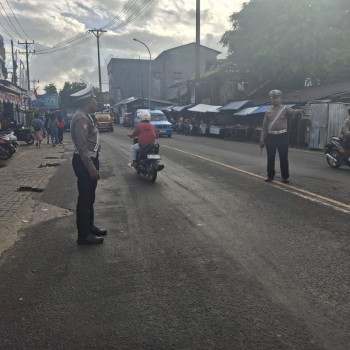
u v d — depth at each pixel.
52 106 64.12
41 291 3.86
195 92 37.16
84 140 5.00
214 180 9.62
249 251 4.77
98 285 3.96
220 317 3.29
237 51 30.69
